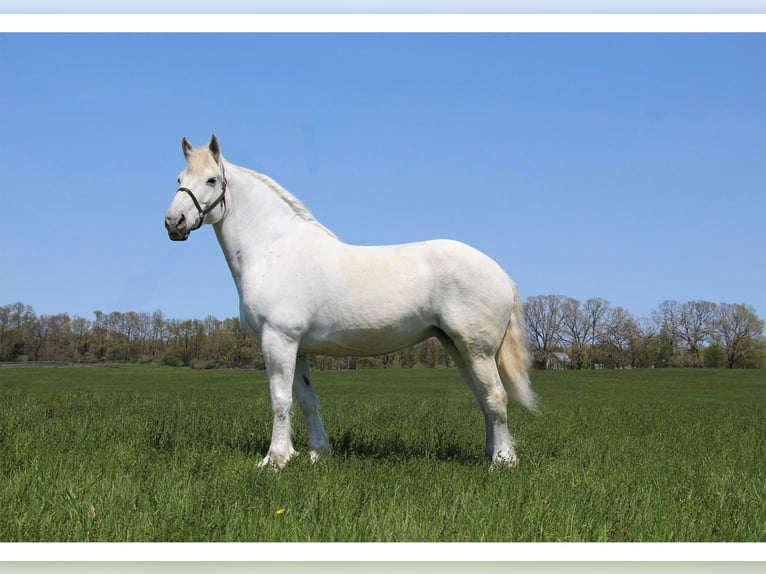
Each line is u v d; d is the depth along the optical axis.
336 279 7.25
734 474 7.15
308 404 7.82
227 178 7.54
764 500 5.87
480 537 4.50
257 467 6.52
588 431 11.09
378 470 6.54
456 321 7.22
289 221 7.58
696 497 5.91
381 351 7.55
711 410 17.33
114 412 12.12
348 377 40.84
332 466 6.63
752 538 4.83
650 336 66.94
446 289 7.24
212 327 50.78
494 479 6.17
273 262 7.37
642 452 8.48
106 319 50.94
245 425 10.25
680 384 37.44
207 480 6.05
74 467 6.34
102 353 51.47
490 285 7.28
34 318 51.69
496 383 7.45
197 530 4.52
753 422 13.77
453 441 8.97
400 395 23.66
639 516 5.10
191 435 8.83
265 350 7.27
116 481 5.73
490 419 7.50
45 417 10.78
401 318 7.27
